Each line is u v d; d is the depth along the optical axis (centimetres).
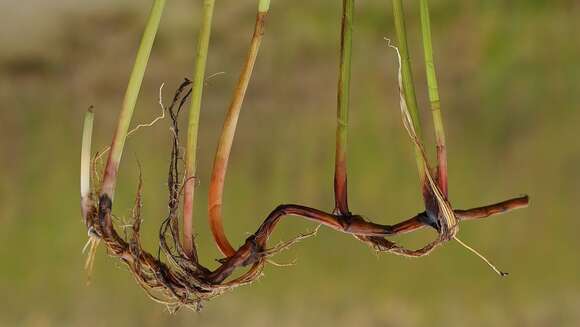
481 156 69
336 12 68
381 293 69
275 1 68
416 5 67
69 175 70
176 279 41
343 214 41
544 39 68
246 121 69
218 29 68
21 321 71
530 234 70
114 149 40
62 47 69
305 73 69
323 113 69
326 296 69
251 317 69
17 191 71
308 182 70
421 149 41
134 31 69
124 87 69
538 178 70
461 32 68
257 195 70
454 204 69
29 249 71
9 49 69
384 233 41
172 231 41
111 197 40
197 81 40
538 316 70
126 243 41
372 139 69
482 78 69
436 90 41
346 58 41
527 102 69
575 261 70
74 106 70
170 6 68
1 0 69
